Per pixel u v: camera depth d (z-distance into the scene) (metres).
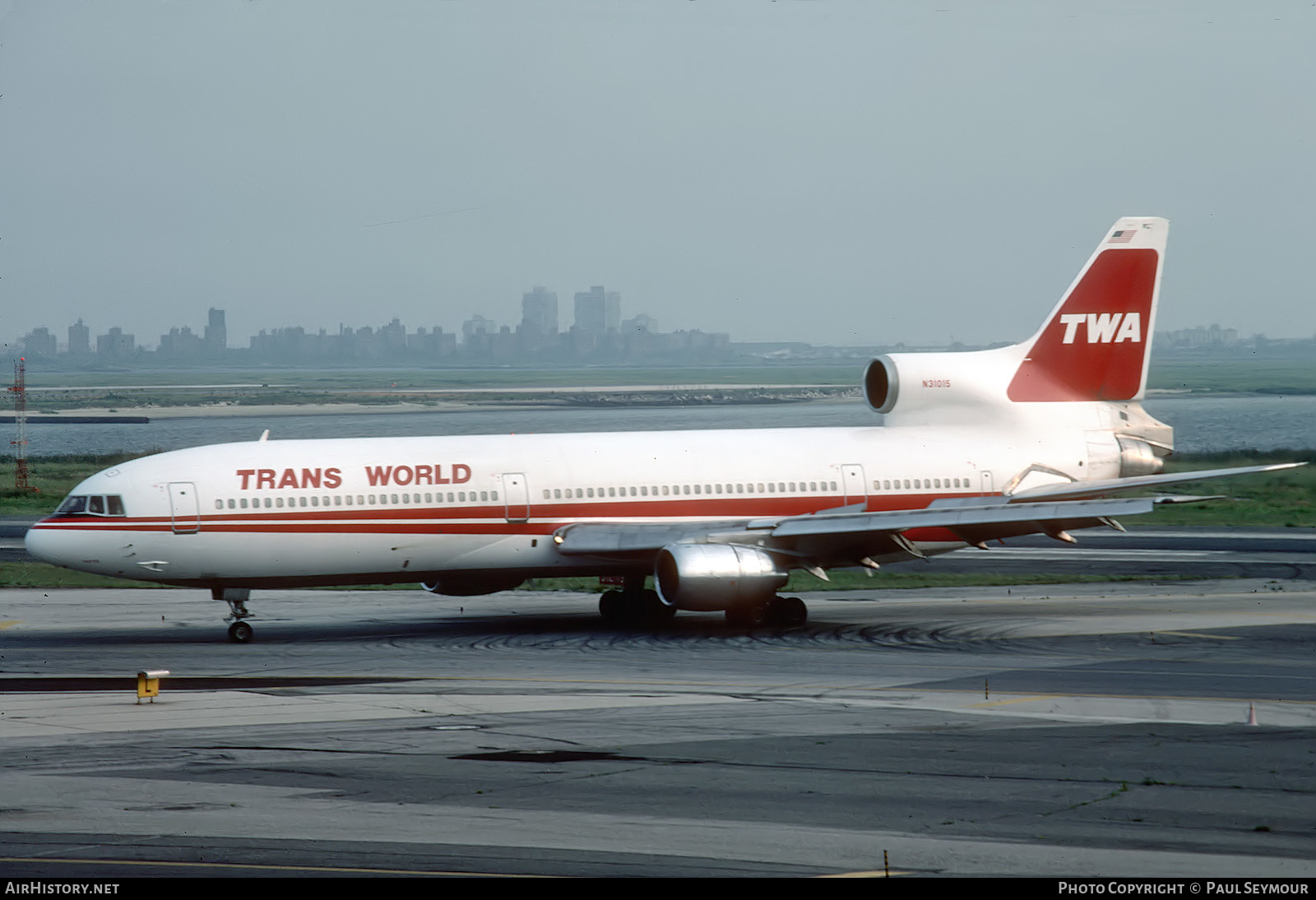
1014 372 171.75
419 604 175.25
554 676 117.56
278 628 152.62
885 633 144.62
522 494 151.50
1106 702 103.62
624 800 73.38
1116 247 173.38
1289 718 96.56
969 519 146.12
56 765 81.94
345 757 84.12
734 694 107.44
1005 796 74.00
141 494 139.88
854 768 80.62
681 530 149.88
